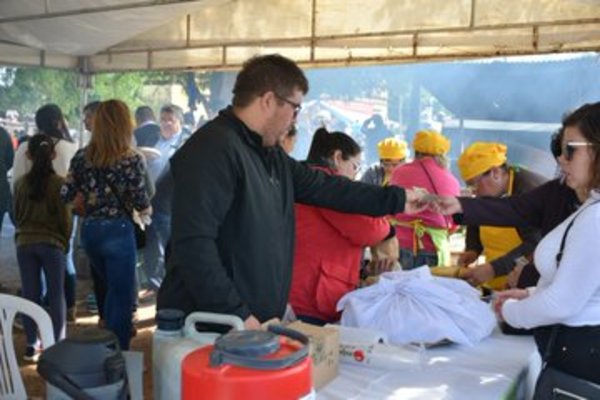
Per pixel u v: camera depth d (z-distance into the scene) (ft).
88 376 3.62
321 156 7.68
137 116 20.21
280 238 6.02
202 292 5.22
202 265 5.20
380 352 5.63
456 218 7.35
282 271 6.07
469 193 11.54
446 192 10.66
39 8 17.10
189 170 5.36
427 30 15.24
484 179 8.69
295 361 3.52
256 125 5.73
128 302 11.68
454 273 8.11
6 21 17.66
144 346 14.52
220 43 18.10
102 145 11.16
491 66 22.21
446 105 23.17
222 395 3.34
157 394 4.47
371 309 6.29
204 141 5.47
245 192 5.57
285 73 5.63
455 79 22.94
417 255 11.20
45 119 15.16
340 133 7.84
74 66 20.38
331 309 6.97
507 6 14.48
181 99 24.48
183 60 19.22
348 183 6.91
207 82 24.08
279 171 6.22
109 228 11.30
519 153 21.90
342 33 16.55
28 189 12.53
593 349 4.92
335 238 7.02
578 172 5.03
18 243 12.82
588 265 4.75
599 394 4.86
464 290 6.77
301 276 7.00
